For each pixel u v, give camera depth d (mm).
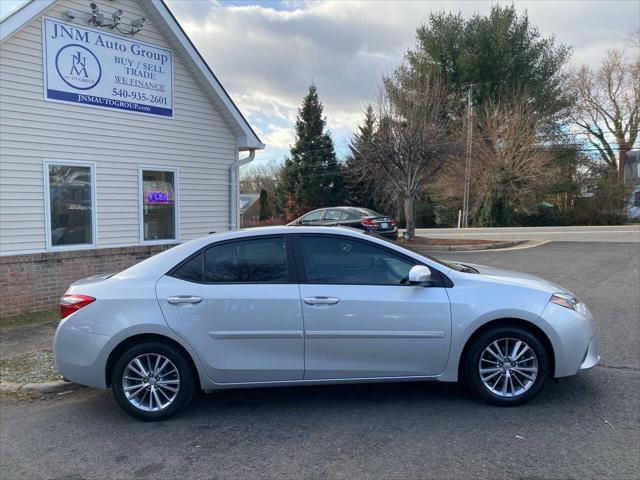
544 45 29609
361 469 3344
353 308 4176
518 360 4254
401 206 31656
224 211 11773
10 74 7992
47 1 8172
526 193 26703
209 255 4355
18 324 7492
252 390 4871
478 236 21281
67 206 8867
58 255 8578
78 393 5055
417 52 30359
